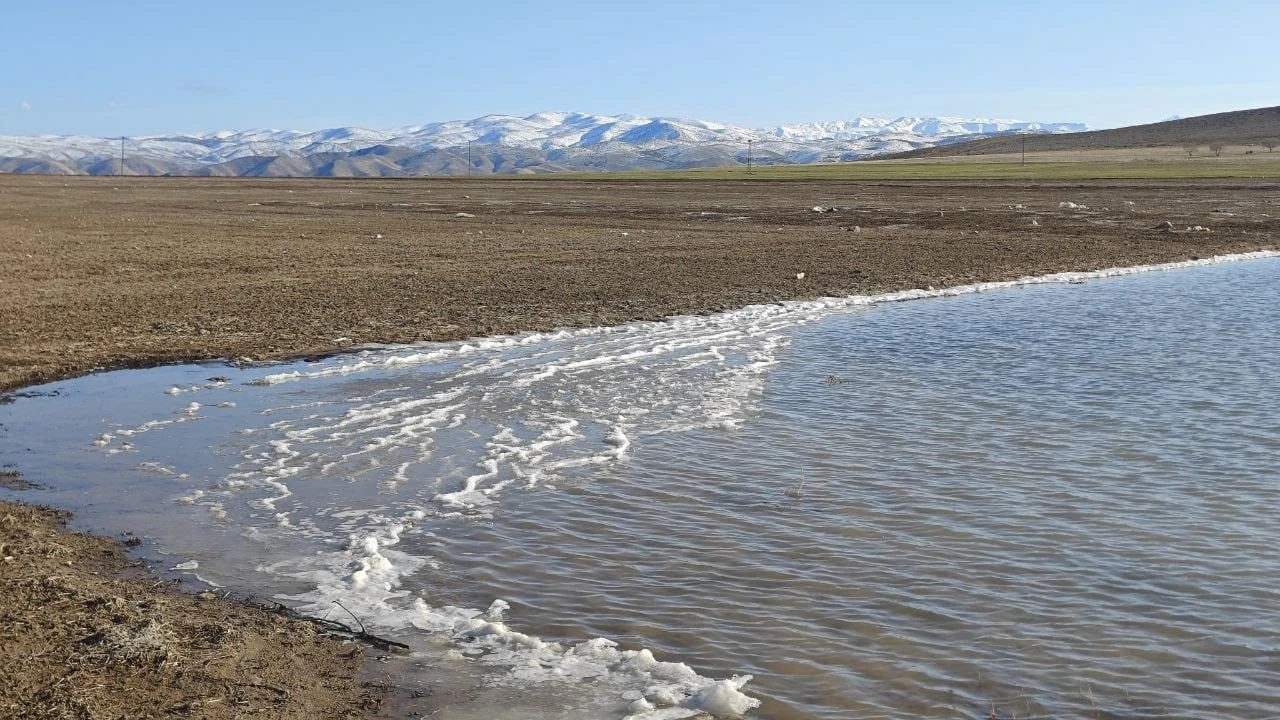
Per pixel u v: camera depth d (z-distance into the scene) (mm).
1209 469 11797
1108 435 13250
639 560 9258
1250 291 26703
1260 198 66375
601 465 12086
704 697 6793
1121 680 7082
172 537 9828
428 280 28234
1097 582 8711
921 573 8922
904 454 12484
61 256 33094
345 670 7184
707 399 15273
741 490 11188
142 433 13422
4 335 19734
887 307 24406
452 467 12062
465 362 17922
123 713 6293
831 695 6906
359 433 13438
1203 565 9047
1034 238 41500
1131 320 22172
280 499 10953
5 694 6414
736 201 71250
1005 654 7461
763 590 8594
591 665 7332
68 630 7383
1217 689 6965
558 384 16234
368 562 9125
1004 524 10109
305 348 18906
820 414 14391
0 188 85500
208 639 7422
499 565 9164
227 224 48406
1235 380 16234
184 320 21625
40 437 13234
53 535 9695
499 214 57906
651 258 33969
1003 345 19453
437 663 7348
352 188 101625
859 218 53000
